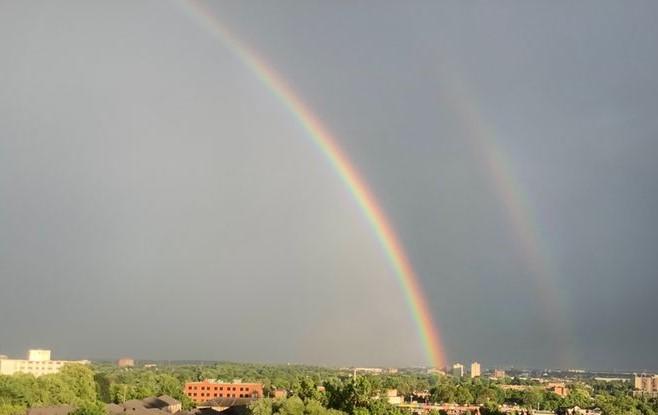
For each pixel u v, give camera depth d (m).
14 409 194.75
